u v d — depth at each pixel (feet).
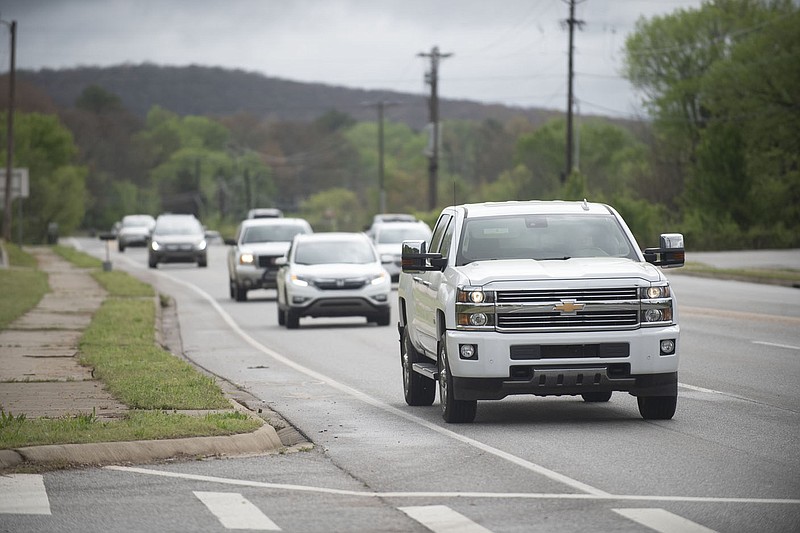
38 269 529.86
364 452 120.16
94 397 154.71
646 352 131.75
